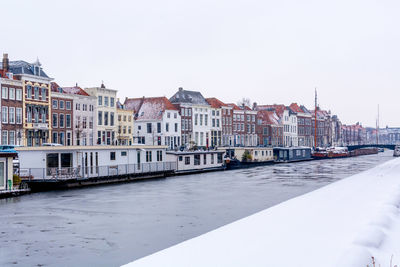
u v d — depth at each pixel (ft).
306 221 65.05
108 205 132.67
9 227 101.91
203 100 363.76
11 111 218.18
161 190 169.89
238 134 396.98
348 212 71.31
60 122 250.16
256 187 180.96
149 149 217.56
